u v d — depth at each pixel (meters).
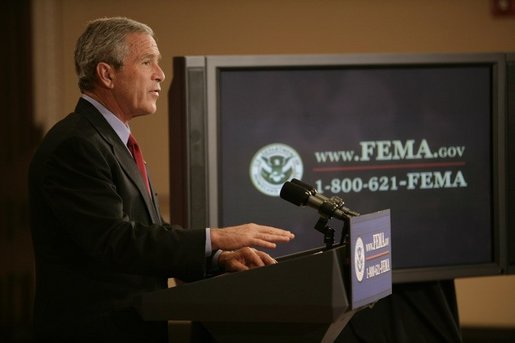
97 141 4.88
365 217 4.16
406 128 7.80
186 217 7.44
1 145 10.04
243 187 7.55
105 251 4.59
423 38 10.15
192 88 7.39
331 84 7.64
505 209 8.02
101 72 5.13
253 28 9.95
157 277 5.08
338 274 4.03
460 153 7.93
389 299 7.90
